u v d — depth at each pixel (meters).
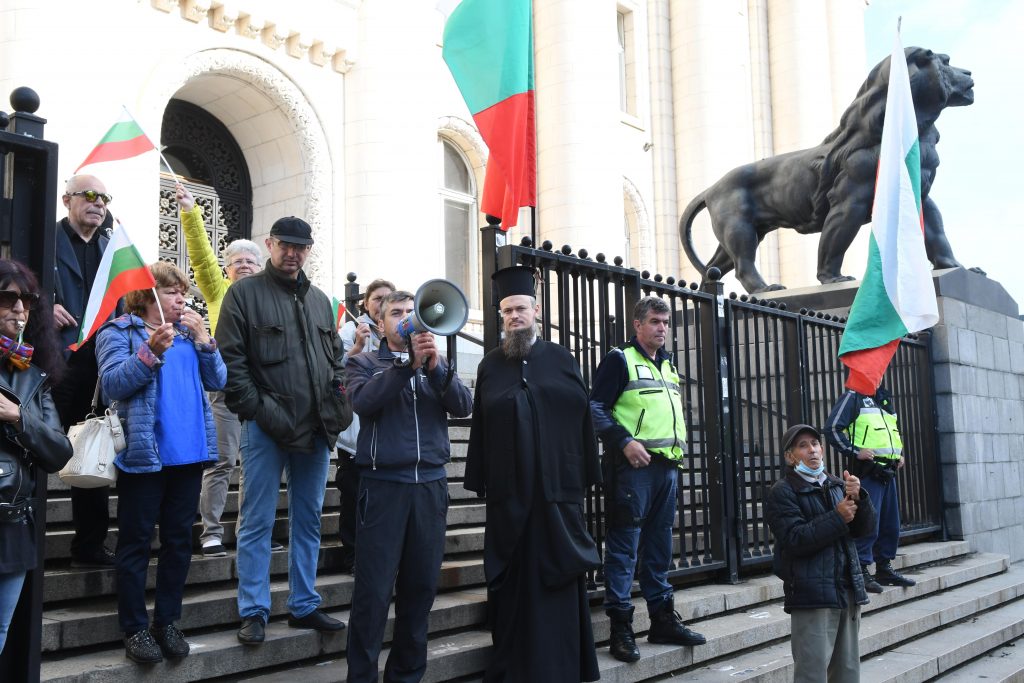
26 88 3.35
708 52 17.34
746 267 10.05
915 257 7.10
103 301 3.71
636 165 16.83
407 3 11.66
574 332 5.38
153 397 3.75
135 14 9.36
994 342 10.45
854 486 4.43
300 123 10.89
